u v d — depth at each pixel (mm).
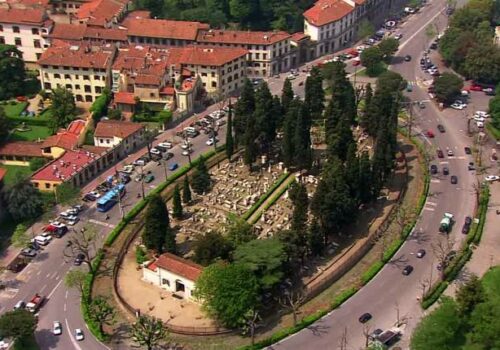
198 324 198875
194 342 192750
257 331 196250
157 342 190250
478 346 181125
